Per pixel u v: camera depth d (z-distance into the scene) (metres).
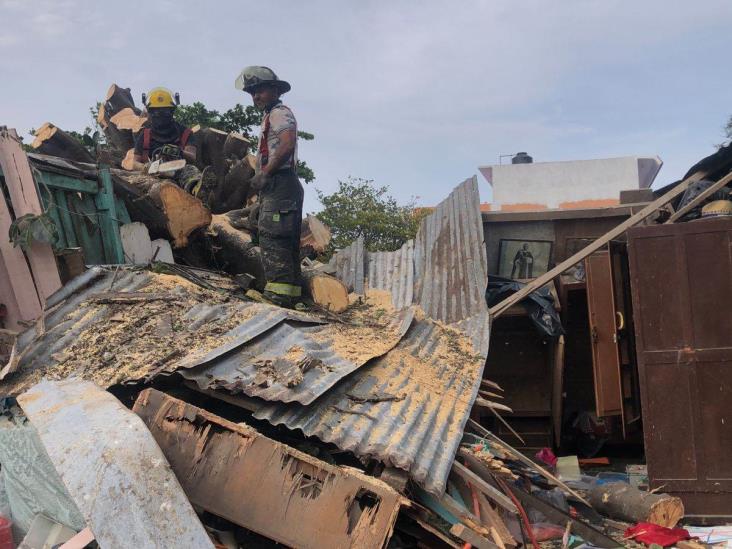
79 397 3.67
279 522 3.53
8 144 5.11
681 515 5.80
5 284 5.05
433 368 6.20
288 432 4.43
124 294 5.23
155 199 6.62
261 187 6.45
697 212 7.29
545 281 7.46
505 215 9.42
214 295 5.68
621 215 9.18
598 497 6.20
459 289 7.95
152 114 8.11
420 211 20.61
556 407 8.79
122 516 2.85
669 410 6.30
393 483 3.93
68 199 5.73
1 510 4.01
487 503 4.62
